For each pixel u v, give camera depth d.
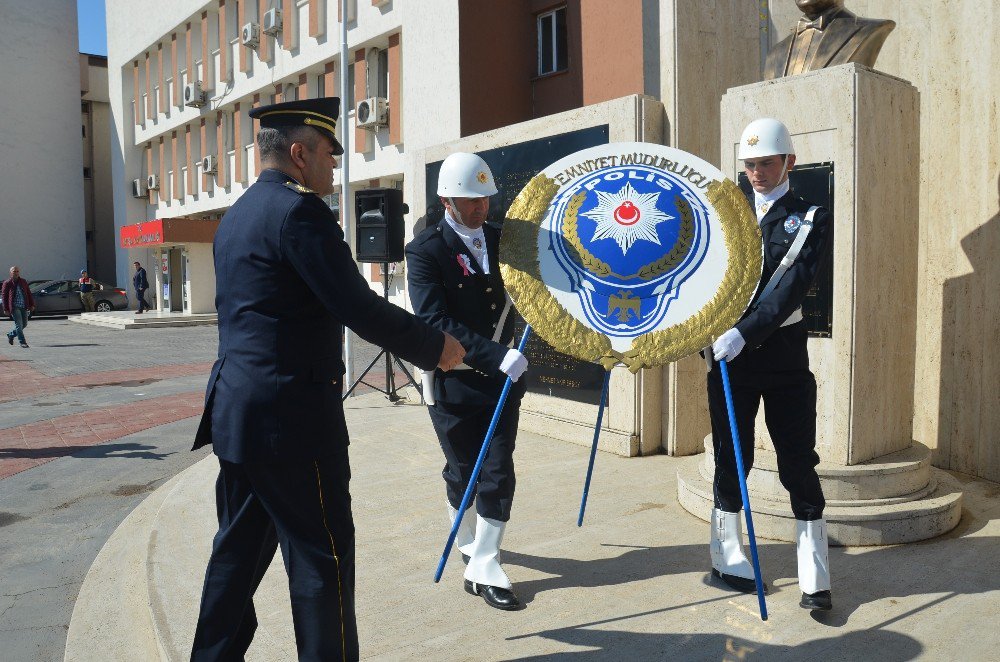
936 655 2.72
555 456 5.75
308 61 20.02
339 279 2.26
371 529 4.30
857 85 3.85
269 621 3.17
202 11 25.59
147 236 25.84
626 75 9.39
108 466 6.64
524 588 3.43
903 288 4.22
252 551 2.44
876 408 4.04
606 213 3.21
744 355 3.19
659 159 3.25
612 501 4.63
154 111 29.86
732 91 4.39
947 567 3.44
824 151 4.00
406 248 3.45
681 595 3.30
